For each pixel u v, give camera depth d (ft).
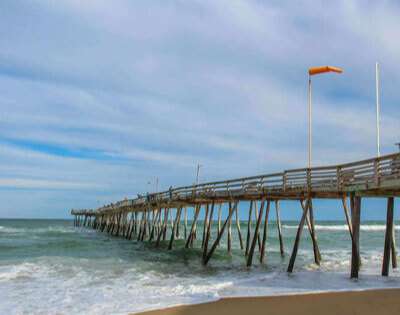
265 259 71.51
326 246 106.22
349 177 43.34
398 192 43.21
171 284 45.96
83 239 127.65
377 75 57.82
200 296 37.09
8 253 82.94
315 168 47.85
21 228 216.95
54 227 241.35
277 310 30.91
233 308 31.81
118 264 64.90
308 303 32.58
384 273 46.01
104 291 41.93
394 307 30.89
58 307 34.91
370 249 95.71
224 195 65.26
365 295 34.68
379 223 370.12
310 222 61.77
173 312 31.22
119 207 140.46
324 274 50.26
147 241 116.16
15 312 33.53
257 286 41.86
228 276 51.88
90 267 61.11
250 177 58.90
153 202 100.01
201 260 71.10
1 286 45.47
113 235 148.97
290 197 56.90
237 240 124.47
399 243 118.73
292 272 52.01
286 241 122.42
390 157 37.17
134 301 36.22
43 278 50.90
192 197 75.10
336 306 31.37
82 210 244.22
